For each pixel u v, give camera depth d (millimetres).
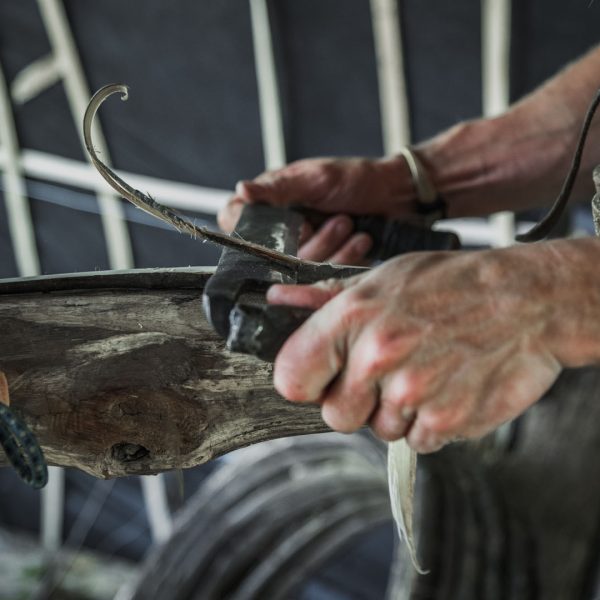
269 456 3650
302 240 1416
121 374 874
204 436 886
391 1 3707
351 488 3607
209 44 4152
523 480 2338
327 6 3859
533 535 2412
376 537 5316
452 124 3982
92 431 873
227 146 4445
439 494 2389
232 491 3719
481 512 2400
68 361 876
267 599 3797
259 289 802
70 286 927
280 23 3973
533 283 719
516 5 3525
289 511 3705
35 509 6203
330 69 4043
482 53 3715
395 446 846
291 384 725
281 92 4164
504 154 1461
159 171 4684
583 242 746
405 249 1390
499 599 2430
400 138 4098
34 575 6023
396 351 703
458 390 717
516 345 717
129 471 892
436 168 1470
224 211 1398
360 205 1436
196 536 3742
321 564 3803
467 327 710
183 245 4887
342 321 713
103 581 6008
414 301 713
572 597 2443
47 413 868
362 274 755
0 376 823
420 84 3932
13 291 926
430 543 2426
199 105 4371
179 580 3771
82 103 4559
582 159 1431
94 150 740
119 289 925
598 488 2324
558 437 2322
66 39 4371
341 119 4180
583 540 2389
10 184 4992
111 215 4902
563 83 1460
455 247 1377
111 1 4199
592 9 3420
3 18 4441
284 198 1399
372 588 5555
